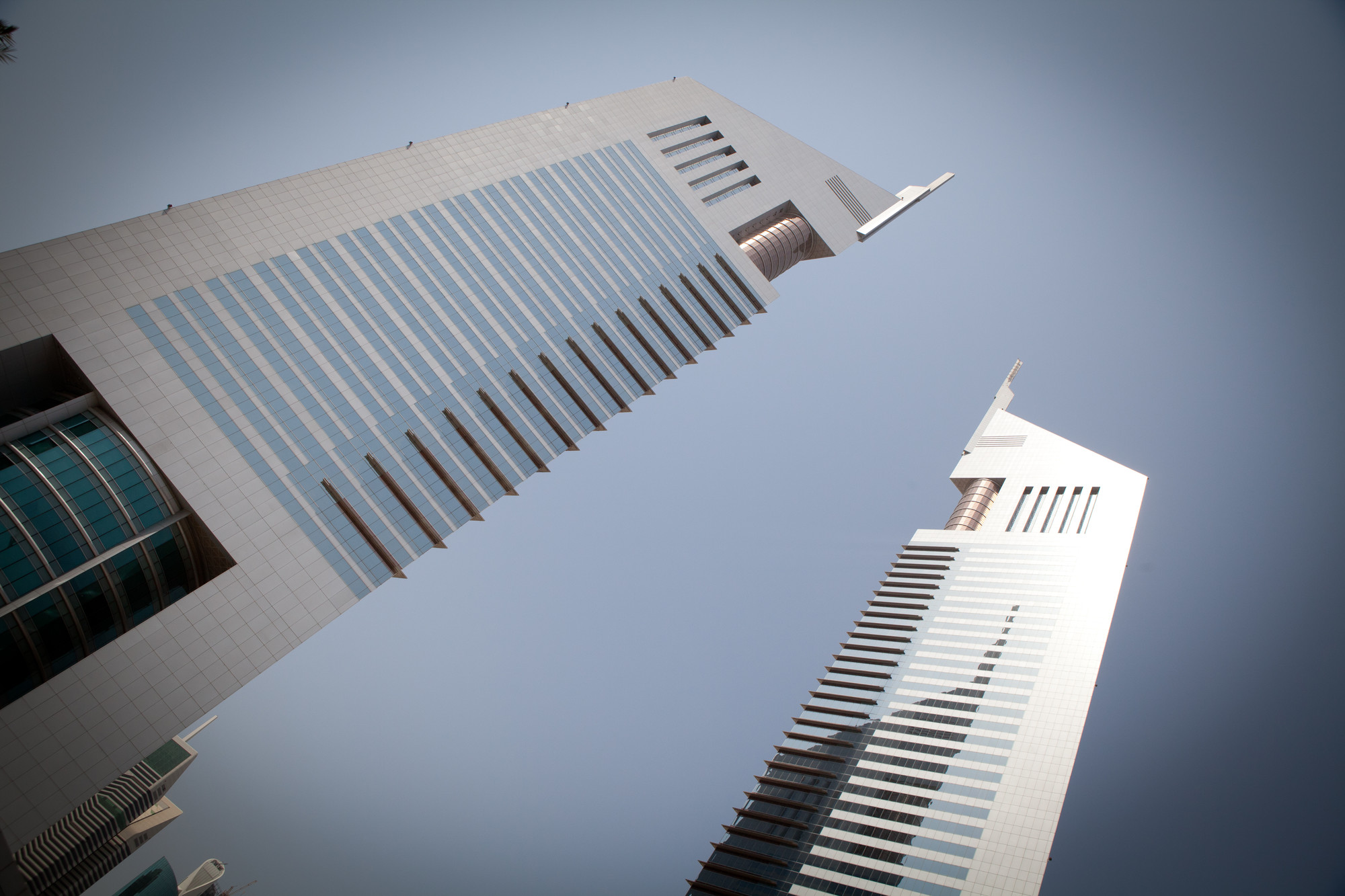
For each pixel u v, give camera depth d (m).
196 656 65.06
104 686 60.34
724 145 172.00
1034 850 101.56
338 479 81.38
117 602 67.62
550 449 99.81
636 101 161.25
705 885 113.75
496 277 110.62
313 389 85.69
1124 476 175.12
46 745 56.75
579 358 111.31
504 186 123.75
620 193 140.00
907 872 104.94
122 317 79.19
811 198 180.38
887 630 150.50
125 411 73.69
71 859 92.94
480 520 89.19
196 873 159.00
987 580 155.00
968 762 117.25
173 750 105.38
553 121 142.38
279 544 74.31
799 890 107.94
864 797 118.25
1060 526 170.50
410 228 107.56
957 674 134.62
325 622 73.25
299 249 95.81
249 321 86.38
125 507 69.56
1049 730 117.44
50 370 76.75
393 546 81.19
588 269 122.56
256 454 77.94
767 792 125.31
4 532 62.97
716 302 141.25
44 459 67.75
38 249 79.31
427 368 95.69
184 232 89.19
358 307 95.44
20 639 61.81
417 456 88.38
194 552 73.62
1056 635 134.88
